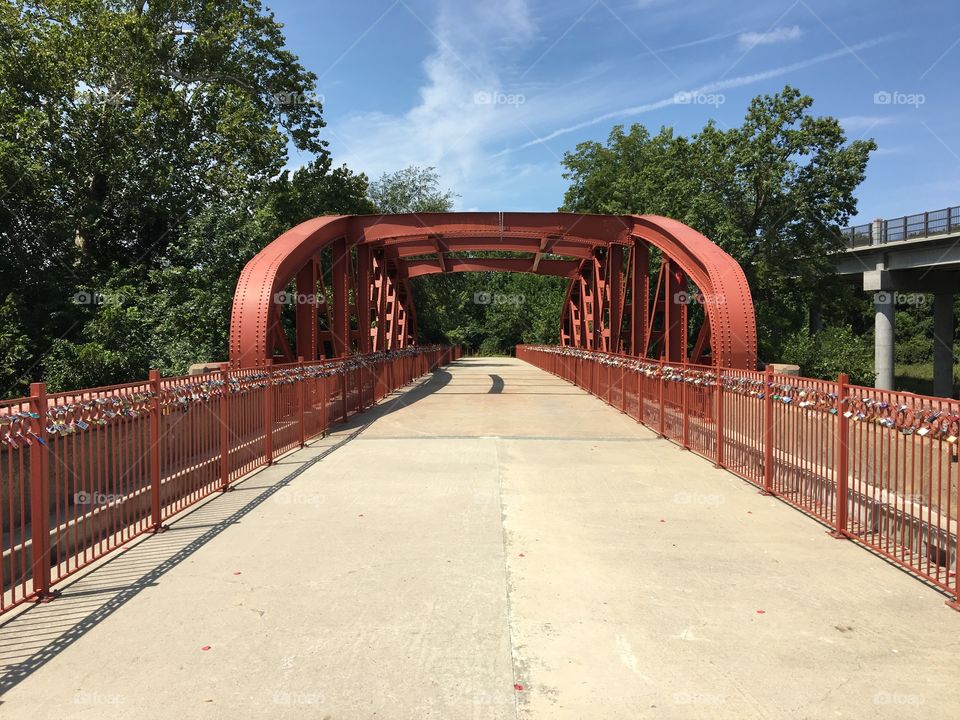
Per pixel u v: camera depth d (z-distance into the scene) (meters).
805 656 3.61
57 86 20.80
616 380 16.58
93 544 5.07
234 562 5.18
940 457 4.46
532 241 23.72
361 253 20.34
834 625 4.01
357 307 20.25
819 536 5.84
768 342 27.25
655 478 8.27
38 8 22.70
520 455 9.91
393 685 3.32
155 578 4.84
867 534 5.69
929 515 4.62
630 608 4.28
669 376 11.29
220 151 24.14
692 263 14.46
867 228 32.12
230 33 24.14
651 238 16.94
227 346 19.42
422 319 47.69
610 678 3.38
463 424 13.53
